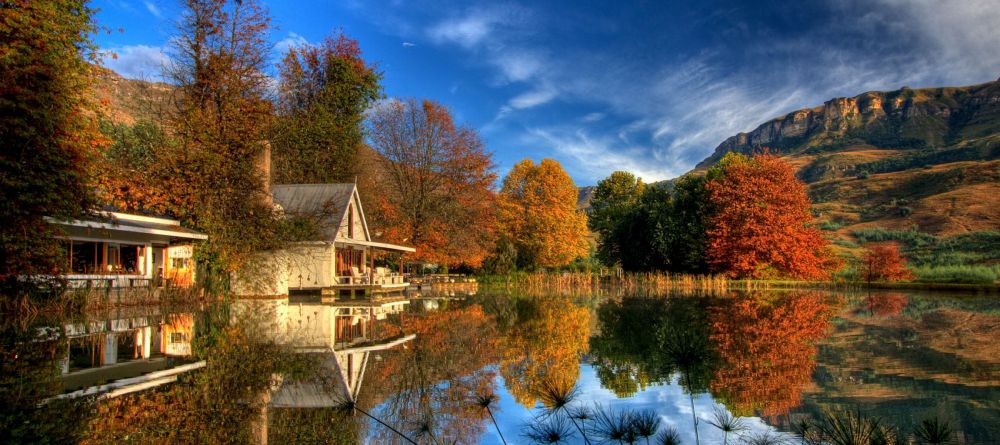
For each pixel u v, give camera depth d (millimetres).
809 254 40406
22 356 9828
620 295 30297
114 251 23141
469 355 10367
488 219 45469
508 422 5980
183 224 25422
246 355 10133
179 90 26016
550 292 33969
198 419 5934
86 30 17672
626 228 50219
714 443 4953
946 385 7266
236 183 25219
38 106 15289
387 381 8117
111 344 11359
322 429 5695
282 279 27969
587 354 10406
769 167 42062
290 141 37531
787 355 9750
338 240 29484
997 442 4812
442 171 43875
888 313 18266
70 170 16156
